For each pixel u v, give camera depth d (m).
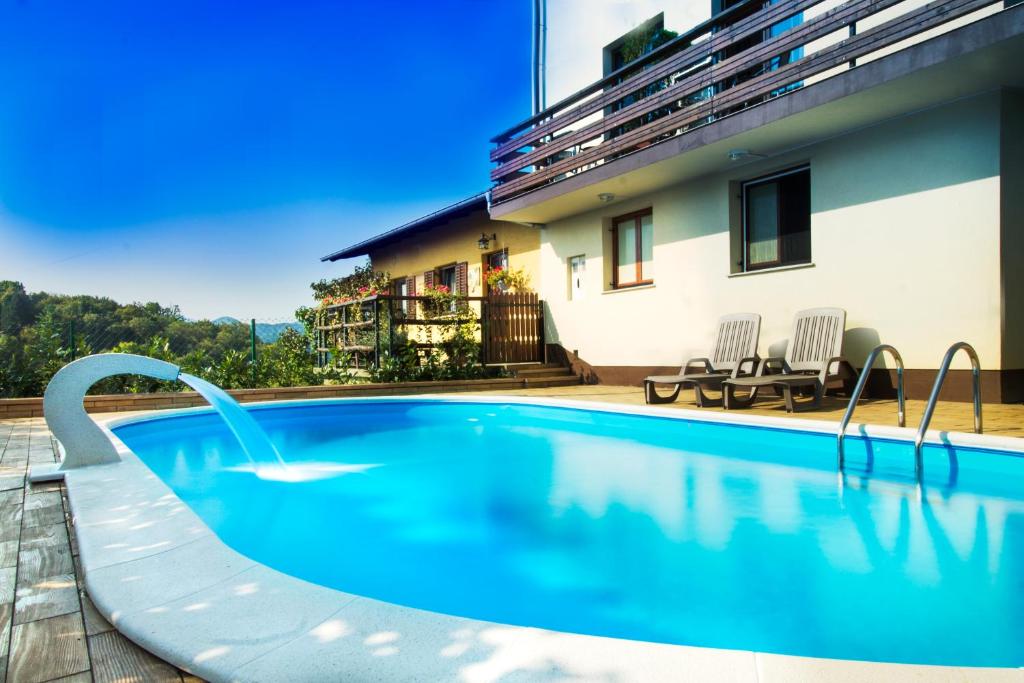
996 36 5.16
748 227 8.66
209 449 6.02
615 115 9.06
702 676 1.26
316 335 13.48
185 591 1.79
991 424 4.82
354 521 3.52
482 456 5.56
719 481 4.40
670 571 2.65
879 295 7.00
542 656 1.35
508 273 12.86
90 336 9.66
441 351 11.23
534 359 12.01
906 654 1.88
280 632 1.52
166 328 10.02
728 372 7.74
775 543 3.00
